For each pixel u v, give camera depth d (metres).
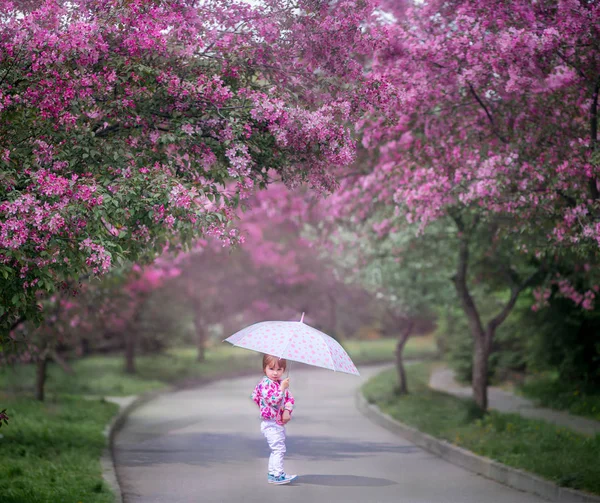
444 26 13.96
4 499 10.21
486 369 21.50
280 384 12.70
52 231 8.98
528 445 15.55
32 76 9.91
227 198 10.86
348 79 11.78
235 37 11.31
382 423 23.92
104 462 14.81
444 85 14.02
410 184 15.01
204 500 11.44
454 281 21.56
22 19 9.68
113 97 10.71
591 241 12.43
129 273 21.72
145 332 45.59
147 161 10.84
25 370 34.75
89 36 9.84
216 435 20.23
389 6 14.09
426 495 12.16
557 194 13.02
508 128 14.05
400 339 31.91
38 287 9.68
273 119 10.53
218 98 10.59
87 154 10.34
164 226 10.75
